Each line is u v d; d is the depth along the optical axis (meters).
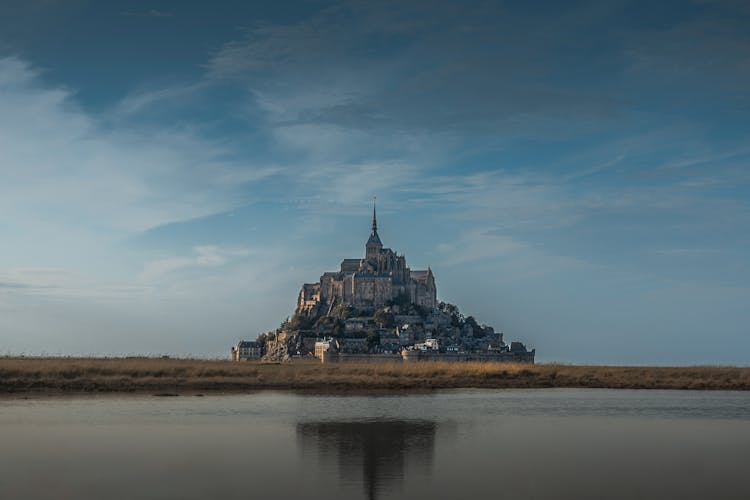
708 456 52.00
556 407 81.31
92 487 41.53
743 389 111.62
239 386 101.62
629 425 66.81
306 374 112.56
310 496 40.12
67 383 93.56
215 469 46.19
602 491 41.88
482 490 41.78
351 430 62.06
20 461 47.84
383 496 40.22
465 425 65.69
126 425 62.75
